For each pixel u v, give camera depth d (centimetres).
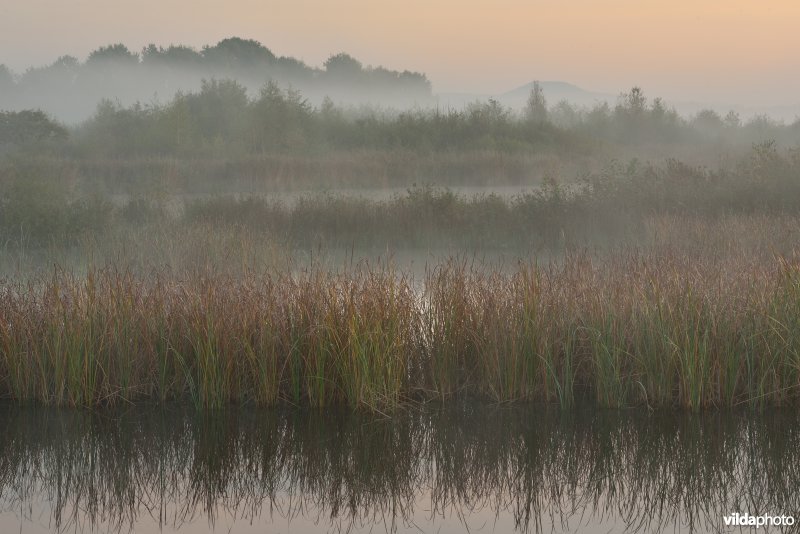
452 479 781
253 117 4622
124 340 971
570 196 2195
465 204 2212
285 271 1508
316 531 663
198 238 1664
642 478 782
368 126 4775
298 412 941
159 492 748
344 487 761
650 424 906
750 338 945
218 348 953
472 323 1016
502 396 974
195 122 4703
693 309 962
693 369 930
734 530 669
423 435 884
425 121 4725
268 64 12900
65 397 971
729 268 1195
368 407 941
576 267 1270
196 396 972
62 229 1878
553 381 977
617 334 970
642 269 1151
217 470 801
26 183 2078
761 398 944
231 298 1034
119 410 952
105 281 1081
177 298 1040
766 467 804
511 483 771
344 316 973
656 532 662
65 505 715
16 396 973
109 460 823
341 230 2053
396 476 786
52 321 970
